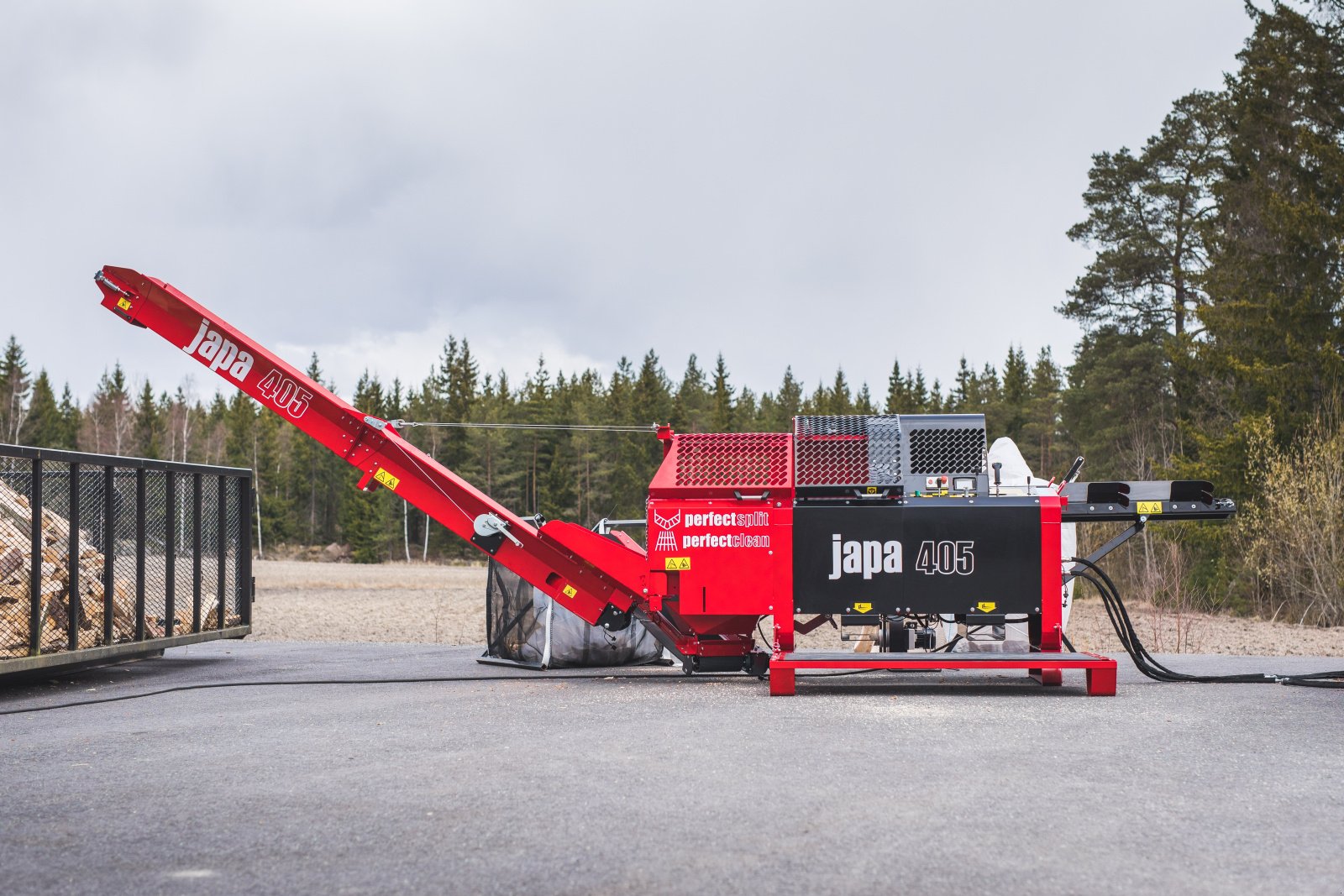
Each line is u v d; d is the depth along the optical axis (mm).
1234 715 7363
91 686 9602
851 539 8969
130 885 3693
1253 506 26109
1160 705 7859
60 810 4734
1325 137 30828
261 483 97562
